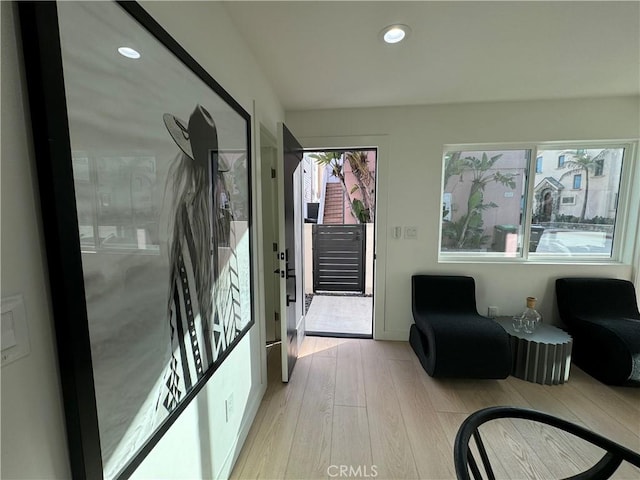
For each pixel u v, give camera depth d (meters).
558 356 2.17
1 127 0.49
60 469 0.60
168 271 0.91
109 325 0.68
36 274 0.55
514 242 2.89
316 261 4.76
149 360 0.82
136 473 0.81
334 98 2.52
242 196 1.58
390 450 1.60
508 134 2.67
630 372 2.04
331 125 2.79
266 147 2.68
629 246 2.73
